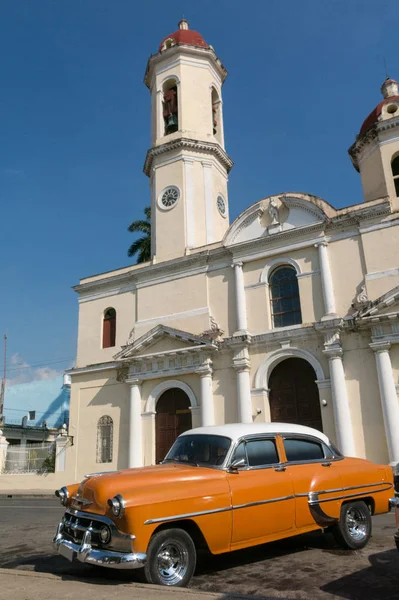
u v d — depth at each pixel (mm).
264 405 18453
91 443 22391
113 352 23141
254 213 20438
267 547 7863
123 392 22203
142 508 5629
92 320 24375
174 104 25516
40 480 22938
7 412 41594
